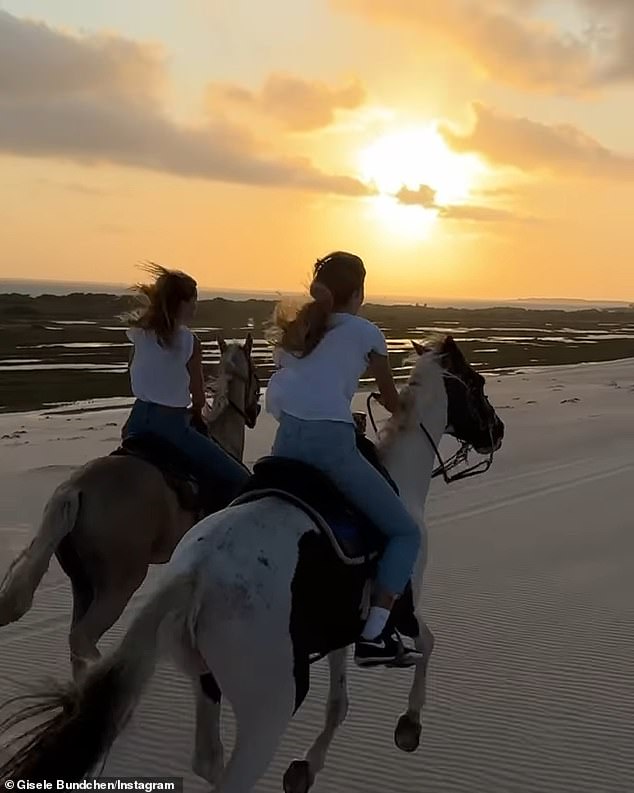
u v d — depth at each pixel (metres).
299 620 4.08
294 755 5.59
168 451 6.38
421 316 125.19
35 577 5.65
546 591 8.94
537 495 13.66
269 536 4.15
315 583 4.21
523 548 10.59
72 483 5.96
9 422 20.86
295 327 4.71
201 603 3.88
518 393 29.28
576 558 10.16
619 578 9.36
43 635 7.64
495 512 12.53
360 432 5.12
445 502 13.11
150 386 6.38
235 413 7.50
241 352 7.66
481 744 5.76
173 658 3.97
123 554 5.97
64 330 60.34
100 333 57.81
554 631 7.80
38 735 3.60
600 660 7.13
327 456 4.58
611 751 5.67
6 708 6.12
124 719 3.62
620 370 39.81
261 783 5.27
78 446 17.16
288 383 4.68
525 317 142.50
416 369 5.82
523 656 7.22
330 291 4.87
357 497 4.62
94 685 3.61
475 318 123.62
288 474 4.54
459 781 5.32
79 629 5.83
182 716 6.05
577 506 12.91
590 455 17.25
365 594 4.62
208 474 6.46
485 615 8.22
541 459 16.72
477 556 10.24
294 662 4.02
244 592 3.92
